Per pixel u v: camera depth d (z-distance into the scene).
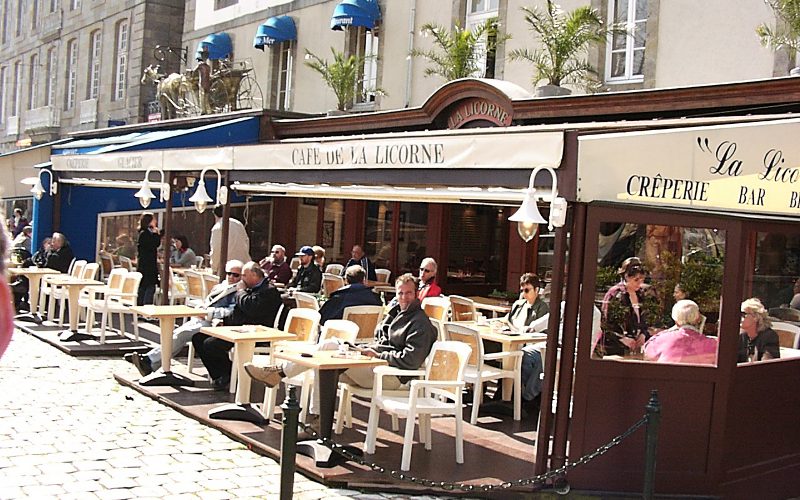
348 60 17.03
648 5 12.08
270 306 9.59
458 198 8.02
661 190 6.30
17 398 8.73
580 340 6.39
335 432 7.80
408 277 7.65
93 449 7.14
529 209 6.25
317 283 12.98
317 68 16.88
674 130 6.33
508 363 9.05
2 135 36.72
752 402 6.95
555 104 11.60
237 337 8.30
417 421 8.52
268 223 19.53
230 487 6.40
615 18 12.70
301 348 7.73
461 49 13.95
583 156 6.09
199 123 18.64
